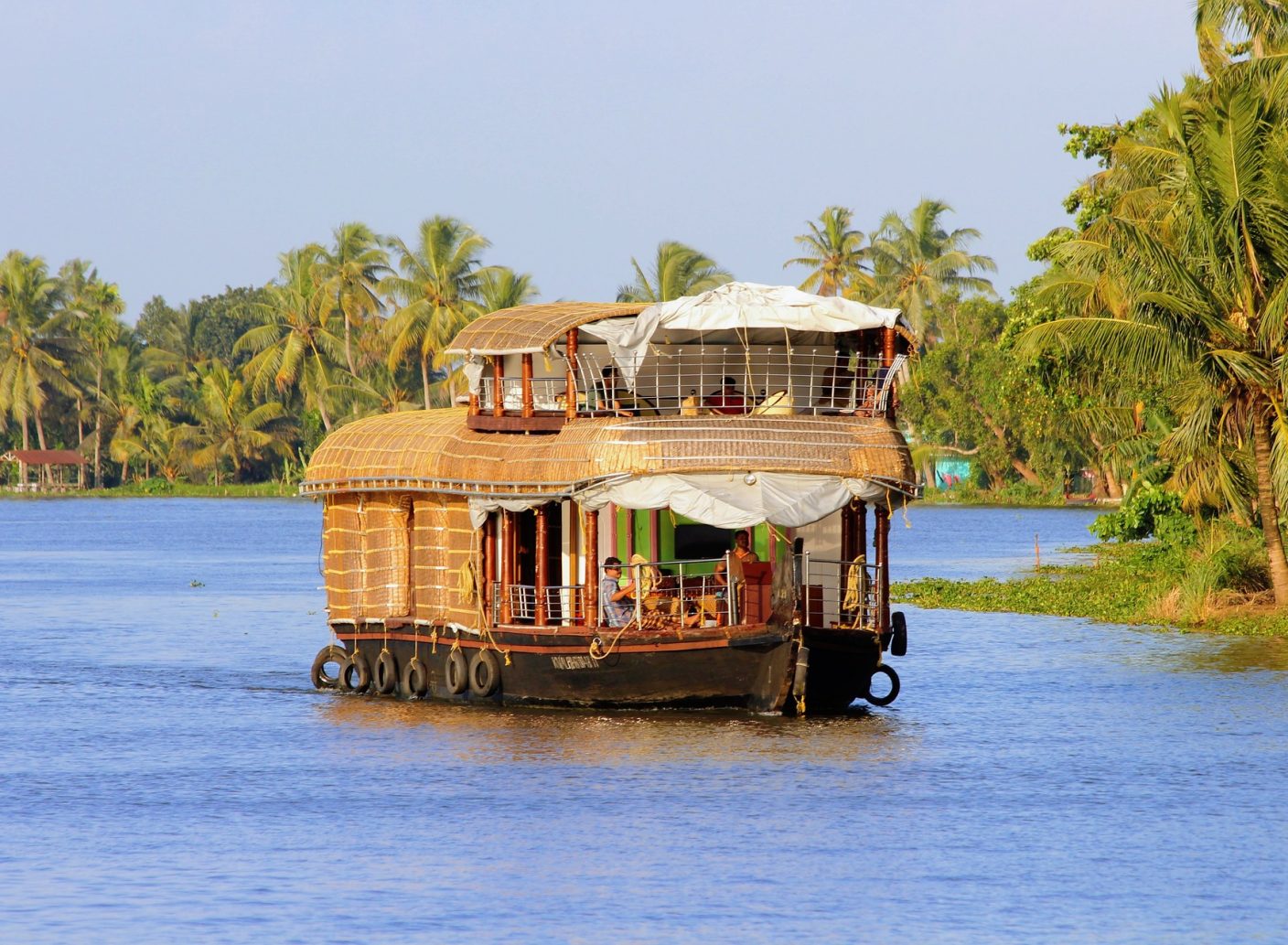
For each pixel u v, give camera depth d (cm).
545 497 9081
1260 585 15150
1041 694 10612
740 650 8806
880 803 7494
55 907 6038
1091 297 15112
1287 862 6544
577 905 6019
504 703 9750
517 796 7644
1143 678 11250
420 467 9856
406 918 5884
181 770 8450
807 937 5669
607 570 9219
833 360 10038
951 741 8944
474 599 9562
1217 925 5781
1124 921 5822
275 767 8500
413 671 10288
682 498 8694
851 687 9394
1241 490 15462
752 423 8912
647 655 8912
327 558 10875
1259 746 8812
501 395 9775
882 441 9131
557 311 9831
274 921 5862
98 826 7256
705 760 8356
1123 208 15088
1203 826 7094
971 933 5706
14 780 8244
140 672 12444
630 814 7294
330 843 6888
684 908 5972
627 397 9419
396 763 8431
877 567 9531
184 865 6581
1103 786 7850
